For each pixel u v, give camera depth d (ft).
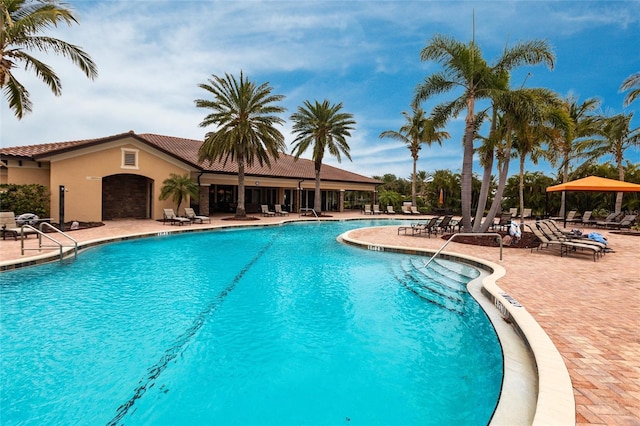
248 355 16.57
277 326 20.13
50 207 60.39
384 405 12.80
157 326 19.79
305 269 33.81
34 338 17.90
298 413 12.35
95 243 43.27
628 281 25.40
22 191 55.93
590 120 85.76
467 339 18.49
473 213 110.32
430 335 19.01
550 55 46.60
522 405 11.09
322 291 26.86
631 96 69.31
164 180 74.13
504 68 49.62
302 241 51.78
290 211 112.68
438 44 48.85
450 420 11.88
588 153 87.20
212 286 27.84
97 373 14.71
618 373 12.08
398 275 31.71
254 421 11.89
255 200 108.06
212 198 97.66
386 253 42.01
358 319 21.29
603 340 14.89
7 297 24.23
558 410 9.76
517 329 16.85
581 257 36.24
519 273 28.02
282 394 13.48
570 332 15.75
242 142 73.97
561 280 25.66
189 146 100.78
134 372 14.87
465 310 22.85
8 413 12.03
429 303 24.20
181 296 25.21
